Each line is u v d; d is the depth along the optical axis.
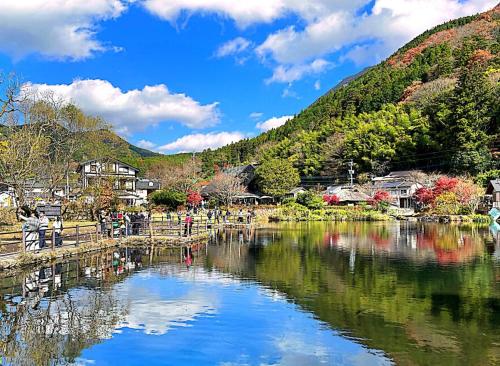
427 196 56.44
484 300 11.96
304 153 95.44
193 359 8.07
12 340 8.95
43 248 18.28
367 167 86.31
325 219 56.22
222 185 68.06
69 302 11.75
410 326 9.78
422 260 19.06
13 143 26.17
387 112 93.25
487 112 69.44
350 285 13.90
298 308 11.23
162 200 56.53
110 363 7.90
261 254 21.27
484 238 28.83
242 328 9.69
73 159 42.66
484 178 61.47
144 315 10.62
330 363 7.87
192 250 23.02
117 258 19.62
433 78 102.75
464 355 8.16
